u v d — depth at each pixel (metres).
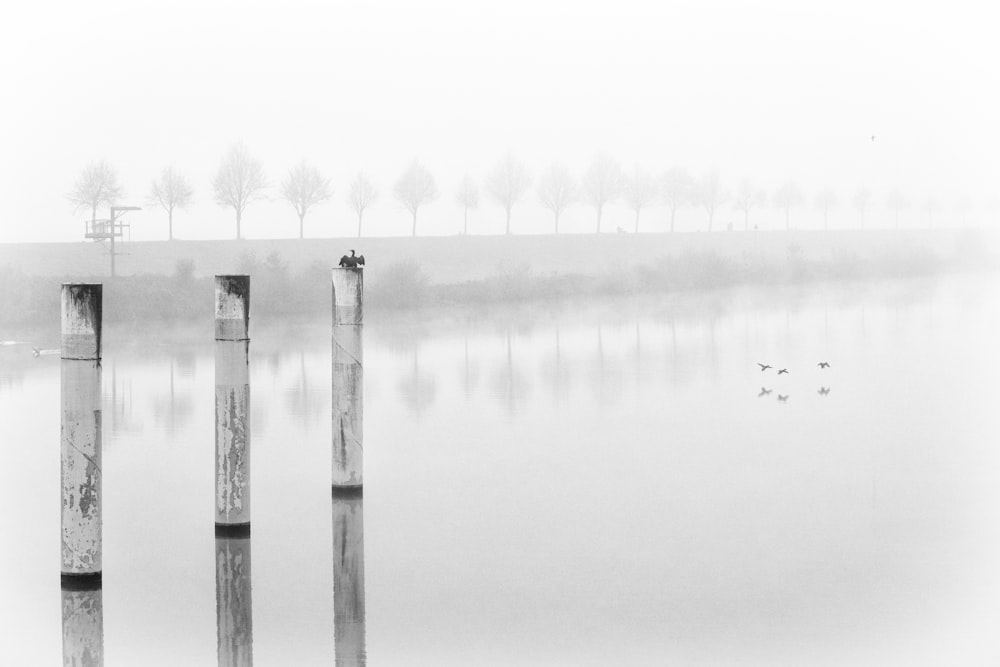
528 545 24.11
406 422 38.25
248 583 21.78
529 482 29.69
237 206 141.62
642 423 37.94
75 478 21.39
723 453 33.22
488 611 20.19
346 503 27.58
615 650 18.39
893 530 25.25
